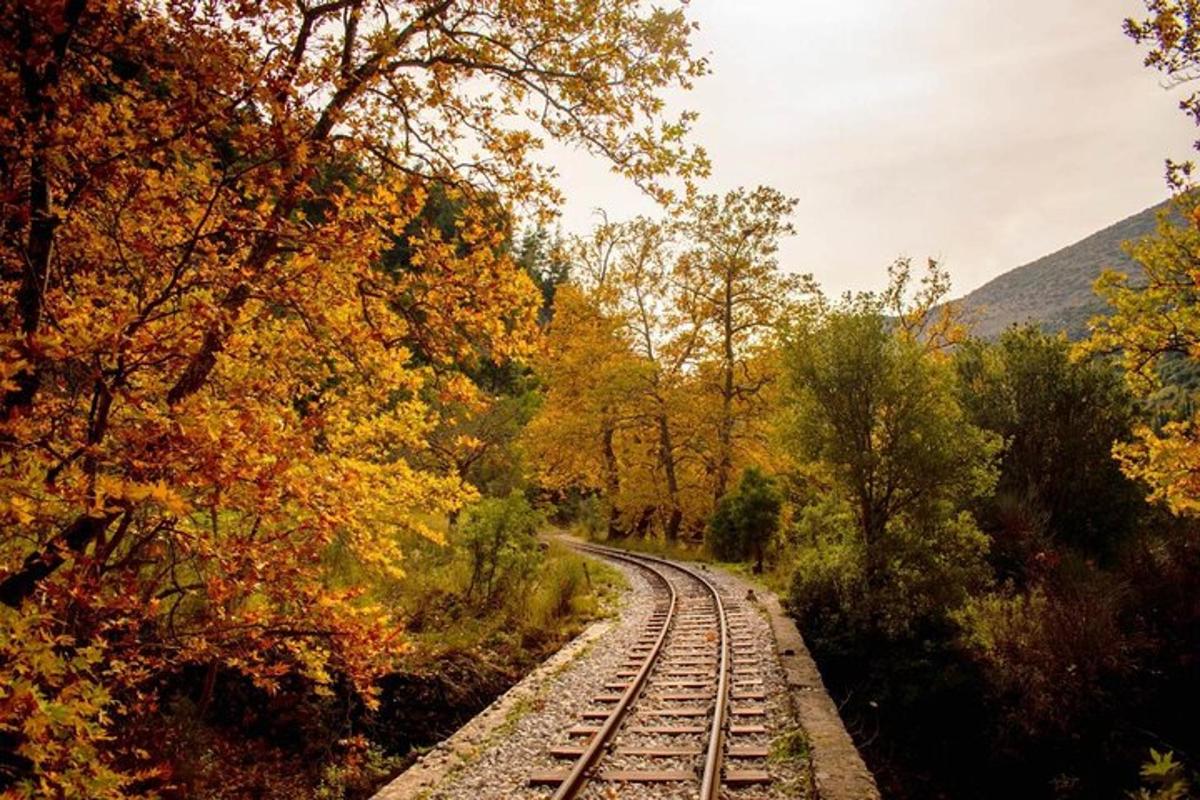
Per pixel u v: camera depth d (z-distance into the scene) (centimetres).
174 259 418
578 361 3200
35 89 362
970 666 1149
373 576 1220
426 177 514
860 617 1266
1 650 279
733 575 2209
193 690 825
